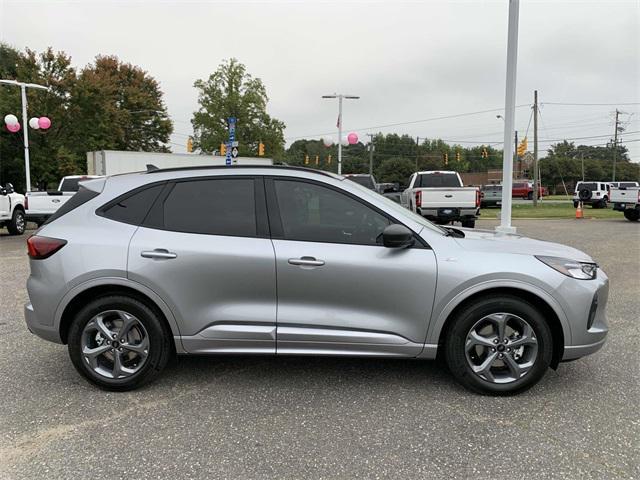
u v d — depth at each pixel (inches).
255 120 1907.0
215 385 158.2
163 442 124.0
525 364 147.2
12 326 220.8
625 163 4138.8
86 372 151.9
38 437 126.6
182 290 147.1
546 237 567.8
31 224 858.1
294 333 145.9
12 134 1364.4
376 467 112.9
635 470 111.3
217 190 154.0
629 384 157.6
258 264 145.5
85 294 152.4
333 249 146.3
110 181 160.1
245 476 109.7
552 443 122.6
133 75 2143.2
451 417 136.1
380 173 3818.9
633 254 430.9
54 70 1439.5
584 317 144.6
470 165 4345.5
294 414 138.4
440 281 144.2
